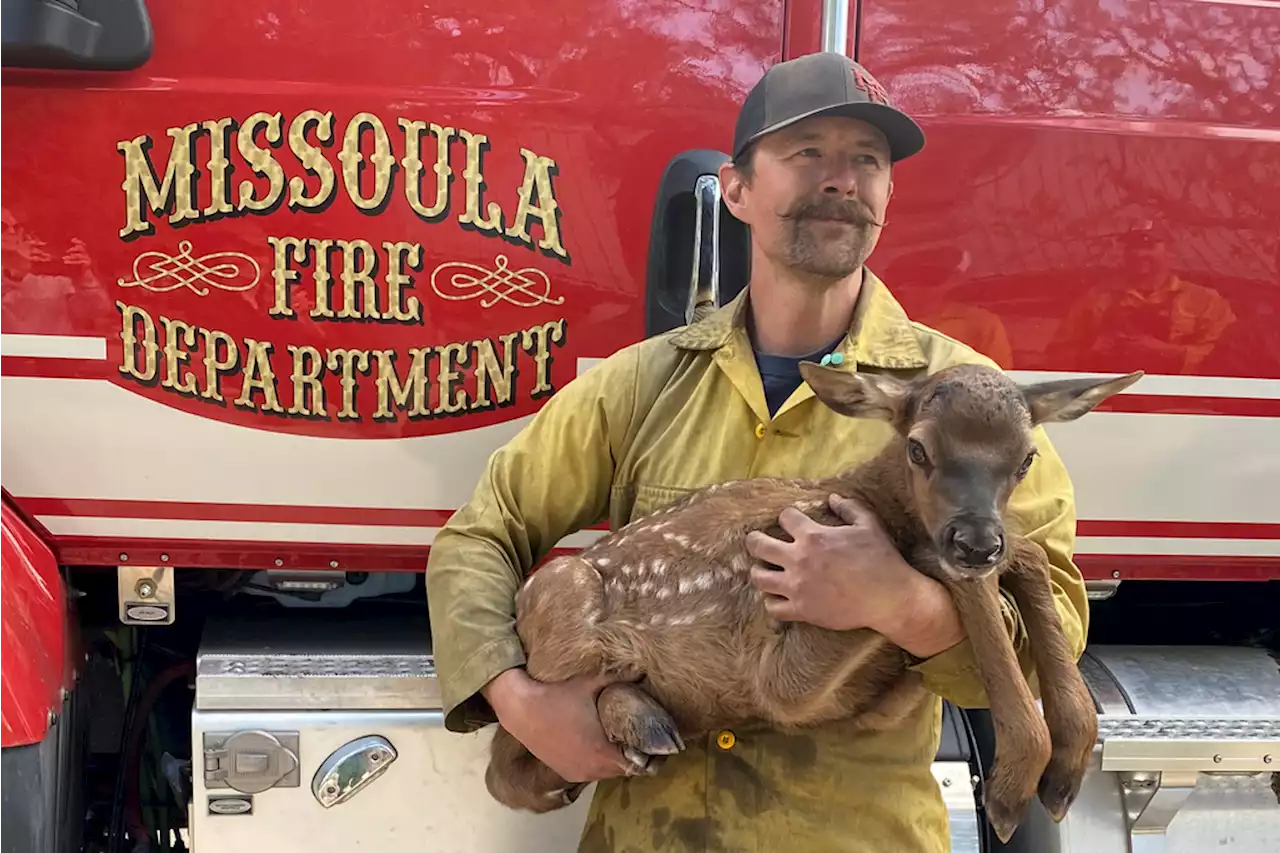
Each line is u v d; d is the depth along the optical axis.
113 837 2.49
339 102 2.25
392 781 2.37
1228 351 2.48
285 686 2.35
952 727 2.54
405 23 2.26
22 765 2.10
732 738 1.88
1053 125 2.40
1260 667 2.67
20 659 2.10
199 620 2.72
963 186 2.39
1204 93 2.44
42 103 2.20
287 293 2.29
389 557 2.41
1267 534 2.56
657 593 1.86
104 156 2.22
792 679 1.72
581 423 2.03
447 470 2.38
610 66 2.31
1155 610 3.00
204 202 2.25
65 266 2.24
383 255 2.30
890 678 1.83
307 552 2.38
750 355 1.97
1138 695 2.56
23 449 2.29
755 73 2.34
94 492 2.31
